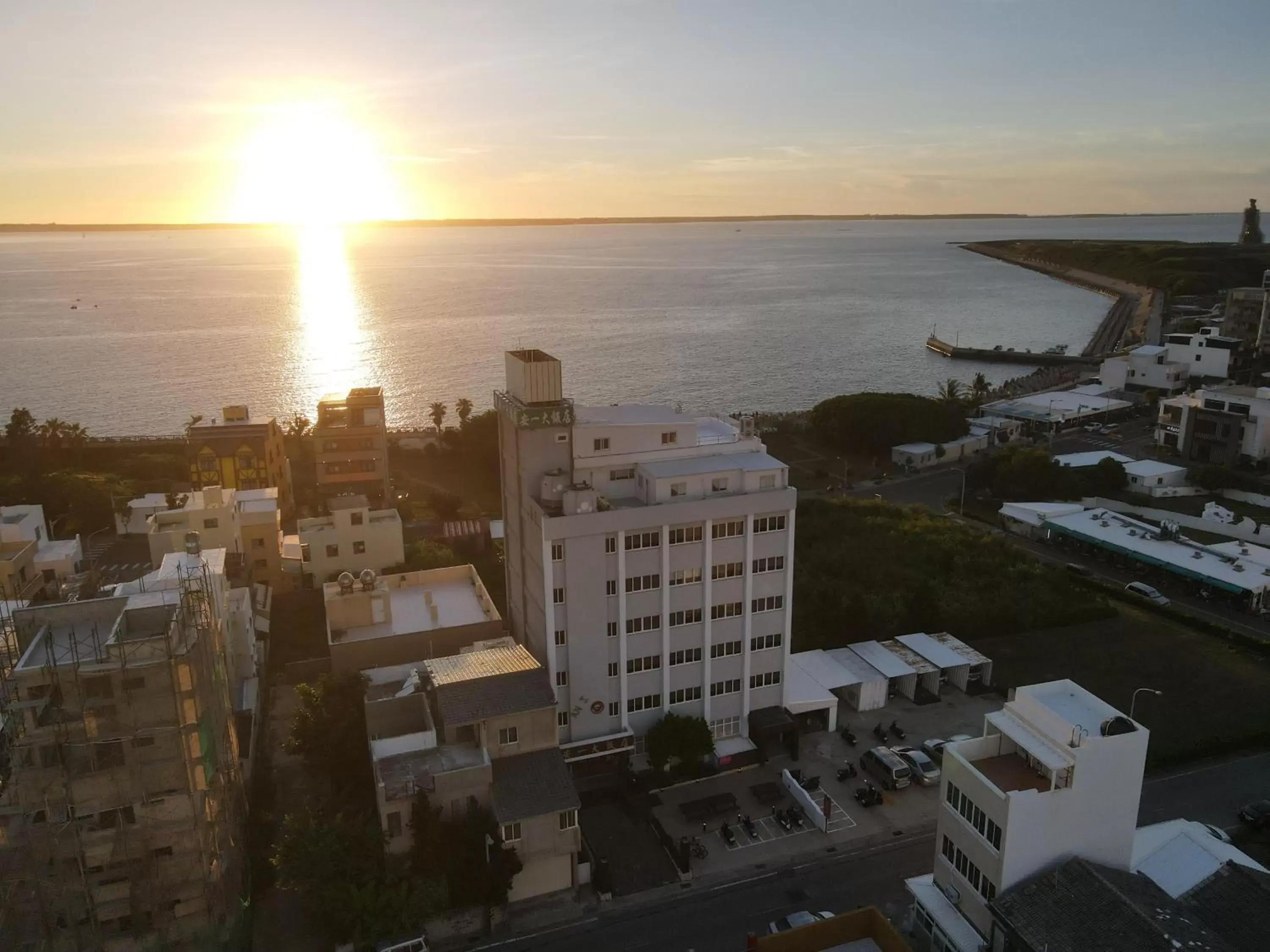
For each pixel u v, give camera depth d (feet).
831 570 342.44
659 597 227.20
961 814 163.22
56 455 524.52
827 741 247.29
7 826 152.76
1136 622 312.50
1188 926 142.82
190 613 169.58
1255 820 205.98
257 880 192.65
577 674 224.74
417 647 248.93
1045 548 388.37
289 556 350.43
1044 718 162.09
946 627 302.25
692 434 242.17
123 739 153.89
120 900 159.02
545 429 229.86
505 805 183.21
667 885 193.06
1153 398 633.20
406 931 171.12
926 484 499.10
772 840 206.90
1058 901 147.33
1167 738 242.17
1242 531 389.80
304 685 232.94
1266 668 281.13
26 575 312.50
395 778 185.06
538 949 175.94
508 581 260.21
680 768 226.17
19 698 150.82
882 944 158.81
